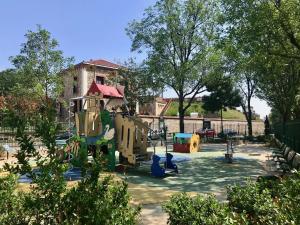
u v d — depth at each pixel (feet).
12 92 104.63
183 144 80.53
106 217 9.84
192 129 164.25
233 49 60.29
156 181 41.83
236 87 154.20
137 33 113.09
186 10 109.70
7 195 13.83
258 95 139.74
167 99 224.33
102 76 157.79
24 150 9.84
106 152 49.16
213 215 14.08
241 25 55.83
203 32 109.40
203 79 114.83
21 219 10.87
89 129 49.21
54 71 106.93
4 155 60.13
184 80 114.52
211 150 87.86
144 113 171.94
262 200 15.96
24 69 104.17
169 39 111.65
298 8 52.13
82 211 9.75
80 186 10.09
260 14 52.29
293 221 11.91
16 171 9.81
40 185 9.78
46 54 105.60
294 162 45.01
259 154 75.66
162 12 109.81
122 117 49.73
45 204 9.77
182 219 15.57
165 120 145.79
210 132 143.33
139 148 51.01
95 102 57.52
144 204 29.22
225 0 57.00
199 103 224.33
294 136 58.34
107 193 11.18
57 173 9.97
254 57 60.34
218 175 46.78
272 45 58.23
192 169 52.54
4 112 9.95
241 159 65.92
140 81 128.06
